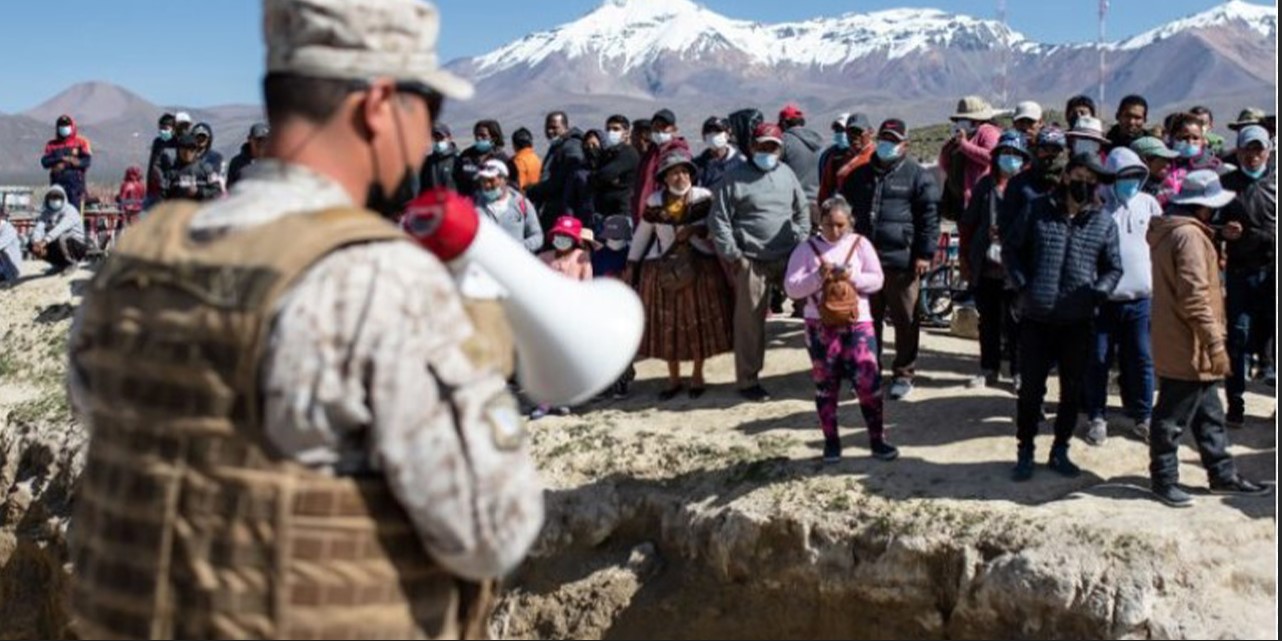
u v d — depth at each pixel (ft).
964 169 35.53
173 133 48.01
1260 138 28.12
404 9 8.09
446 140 41.50
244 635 7.61
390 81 8.07
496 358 7.97
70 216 55.77
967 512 24.14
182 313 7.69
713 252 33.50
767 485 26.94
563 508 29.01
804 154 37.78
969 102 36.52
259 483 7.54
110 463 8.15
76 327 8.91
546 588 28.53
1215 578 21.89
